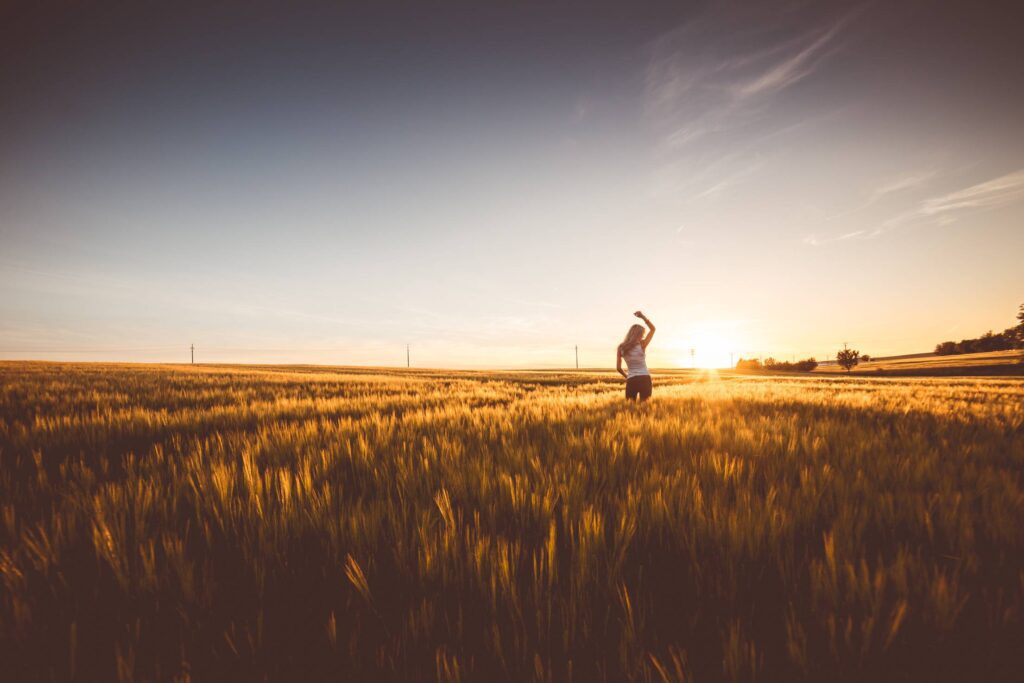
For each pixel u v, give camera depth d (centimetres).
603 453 379
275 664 142
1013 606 146
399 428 547
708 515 224
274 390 1366
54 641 148
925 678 132
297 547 215
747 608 161
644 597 173
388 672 140
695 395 1059
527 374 4434
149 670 141
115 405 887
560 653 145
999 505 231
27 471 372
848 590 158
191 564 176
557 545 216
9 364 3388
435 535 212
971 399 962
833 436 461
